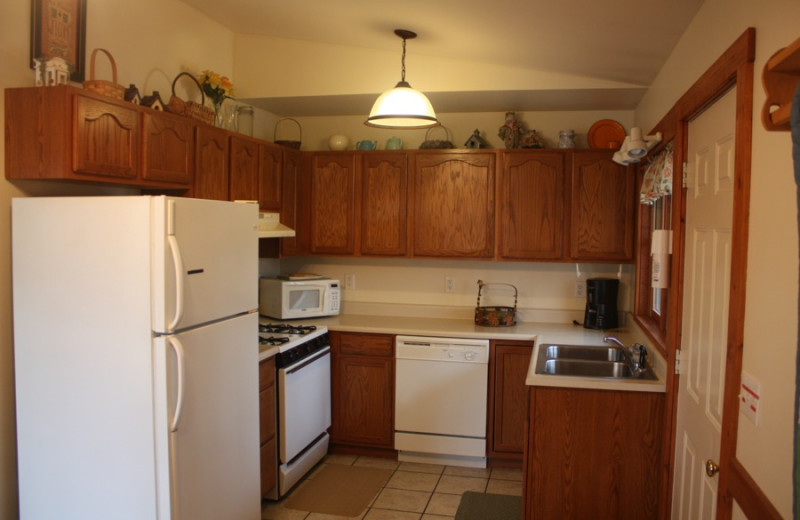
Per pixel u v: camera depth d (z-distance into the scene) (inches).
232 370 101.8
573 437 105.1
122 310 85.8
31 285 90.0
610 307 153.4
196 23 138.9
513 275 168.6
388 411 154.6
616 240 149.6
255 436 110.3
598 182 150.2
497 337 146.9
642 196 130.1
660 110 118.4
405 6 105.4
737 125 59.7
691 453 83.9
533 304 167.6
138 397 85.9
